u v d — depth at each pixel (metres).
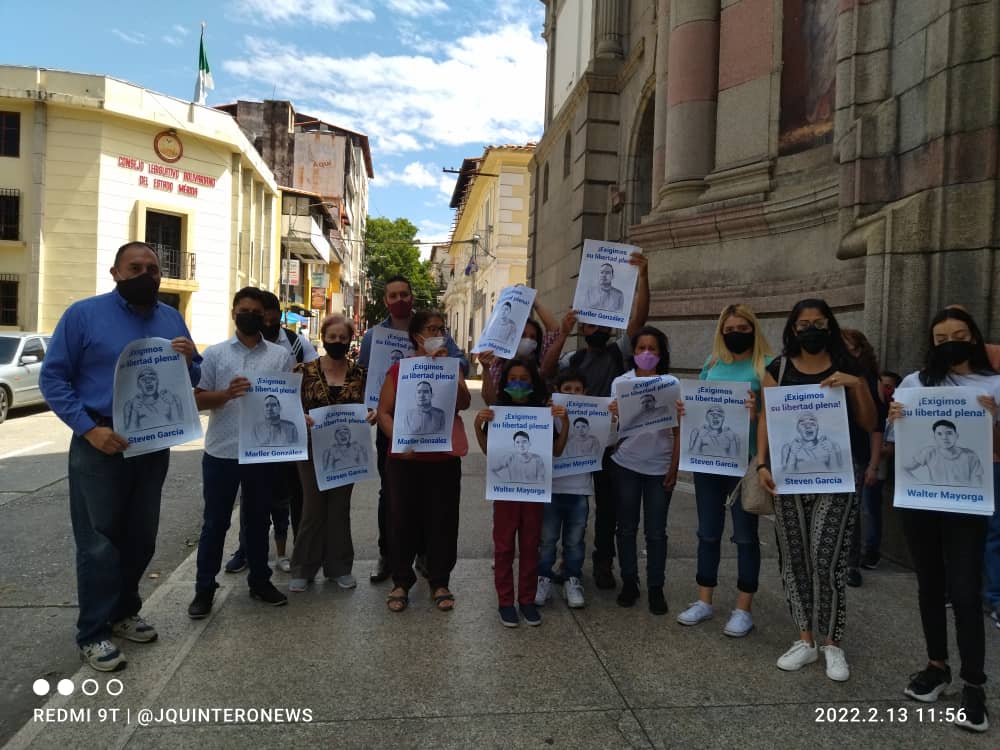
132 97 23.77
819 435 3.48
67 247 23.11
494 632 3.92
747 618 3.93
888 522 5.31
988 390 3.25
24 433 11.71
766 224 7.41
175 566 5.29
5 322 23.17
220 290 26.84
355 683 3.29
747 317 4.00
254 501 4.17
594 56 14.36
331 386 4.56
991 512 3.04
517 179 31.61
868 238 5.31
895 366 5.14
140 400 3.51
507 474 4.02
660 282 8.69
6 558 5.29
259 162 29.67
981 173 4.84
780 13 7.64
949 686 3.36
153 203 24.62
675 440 4.28
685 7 8.62
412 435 4.10
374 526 6.08
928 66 5.10
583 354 4.88
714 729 2.98
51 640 3.95
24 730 2.88
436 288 65.31
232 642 3.71
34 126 22.52
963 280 4.91
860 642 3.85
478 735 2.90
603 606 4.37
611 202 13.55
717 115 8.41
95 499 3.46
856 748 2.86
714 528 4.08
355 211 62.19
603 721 3.02
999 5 4.74
